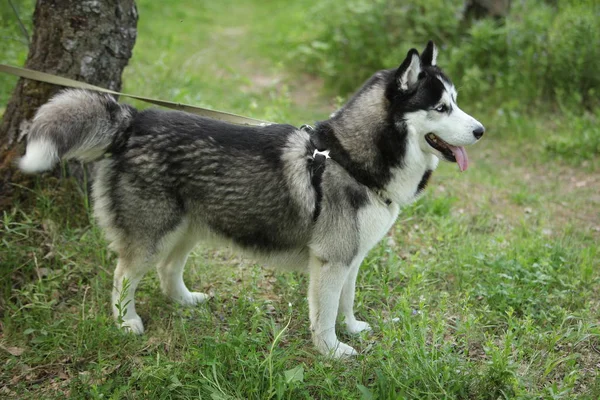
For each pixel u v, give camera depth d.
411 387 2.93
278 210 3.21
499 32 7.93
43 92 4.01
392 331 3.09
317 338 3.31
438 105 3.12
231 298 3.80
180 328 3.40
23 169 2.98
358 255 3.25
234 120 3.86
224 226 3.32
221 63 9.15
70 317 3.46
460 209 5.38
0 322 3.41
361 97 3.25
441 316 3.35
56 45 4.03
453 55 7.97
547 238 4.72
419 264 4.14
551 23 8.06
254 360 2.96
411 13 8.68
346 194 3.14
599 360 3.32
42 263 3.81
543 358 3.29
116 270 3.38
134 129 3.19
